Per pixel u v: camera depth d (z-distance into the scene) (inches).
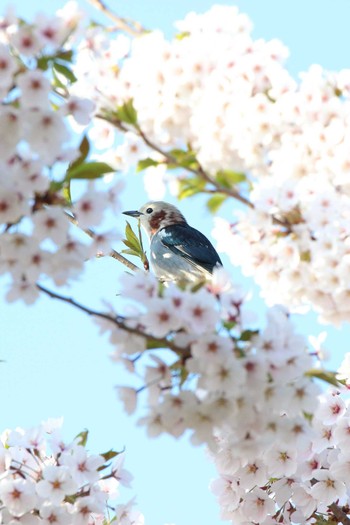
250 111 374.3
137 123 369.1
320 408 437.4
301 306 380.5
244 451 328.5
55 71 349.4
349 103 381.7
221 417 312.3
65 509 369.4
